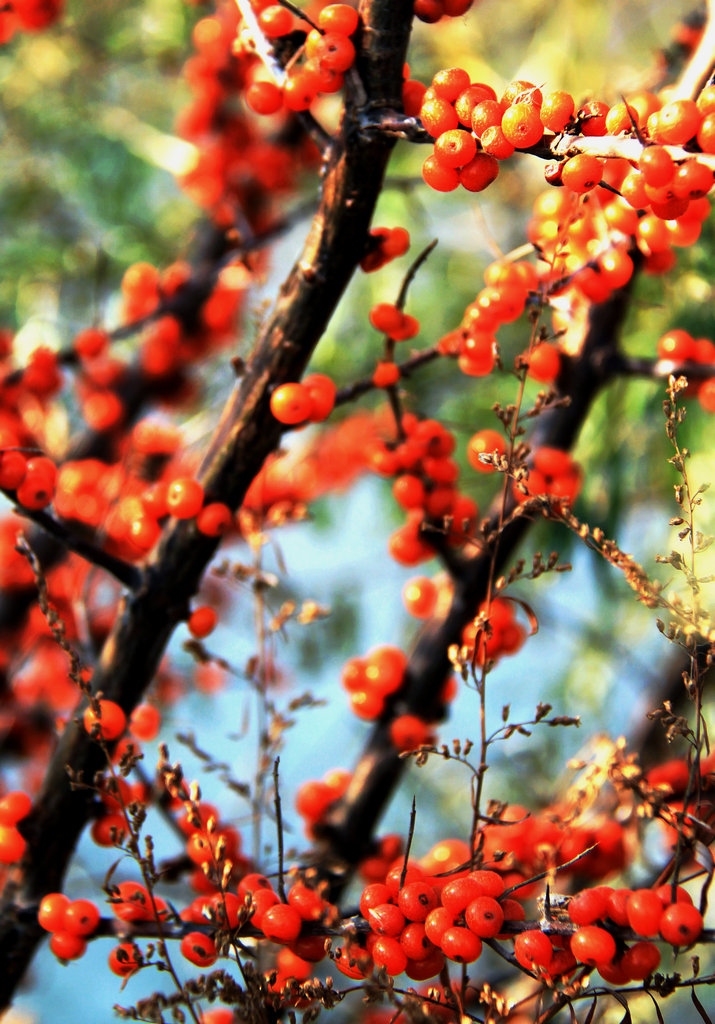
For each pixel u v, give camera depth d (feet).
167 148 12.81
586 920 4.14
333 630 14.51
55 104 14.05
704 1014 3.92
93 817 6.00
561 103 4.08
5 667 10.56
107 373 11.19
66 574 10.26
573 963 4.32
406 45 4.98
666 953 10.35
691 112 3.78
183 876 6.75
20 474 5.28
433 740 7.39
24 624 10.78
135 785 6.50
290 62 5.26
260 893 4.75
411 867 4.70
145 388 11.35
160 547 5.90
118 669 6.02
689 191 3.81
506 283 6.16
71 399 12.67
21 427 9.27
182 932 5.12
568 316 7.09
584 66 13.62
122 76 14.97
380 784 7.38
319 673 14.55
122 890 5.27
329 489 13.07
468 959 4.12
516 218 14.65
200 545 5.82
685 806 4.25
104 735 5.40
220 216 11.69
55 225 14.32
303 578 14.57
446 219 14.47
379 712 7.52
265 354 5.65
